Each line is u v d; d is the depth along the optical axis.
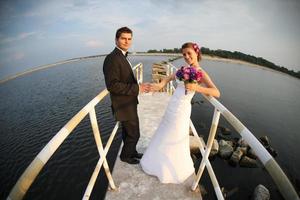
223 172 7.48
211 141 2.12
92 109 1.96
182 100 2.30
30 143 13.81
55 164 10.19
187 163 2.56
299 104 24.59
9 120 18.41
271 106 21.75
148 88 2.68
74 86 32.91
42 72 74.62
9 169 11.06
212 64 86.06
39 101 24.58
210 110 16.02
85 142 12.25
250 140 1.20
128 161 2.91
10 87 41.81
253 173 7.48
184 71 2.11
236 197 6.41
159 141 2.57
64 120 17.45
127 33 2.25
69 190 8.44
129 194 2.42
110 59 2.29
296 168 9.18
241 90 30.09
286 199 0.75
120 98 2.49
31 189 8.56
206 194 6.17
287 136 13.30
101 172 9.00
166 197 2.38
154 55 154.75
